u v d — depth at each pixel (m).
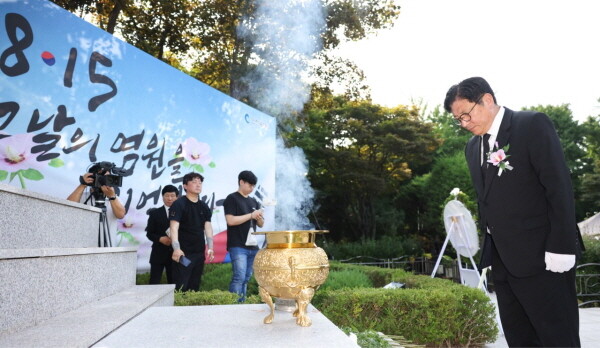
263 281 2.19
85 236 3.50
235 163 8.07
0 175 4.45
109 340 1.95
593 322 6.14
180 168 6.87
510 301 2.76
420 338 4.43
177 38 14.15
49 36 5.01
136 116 6.12
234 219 5.50
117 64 5.86
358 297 4.38
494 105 2.76
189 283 5.32
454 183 22.06
